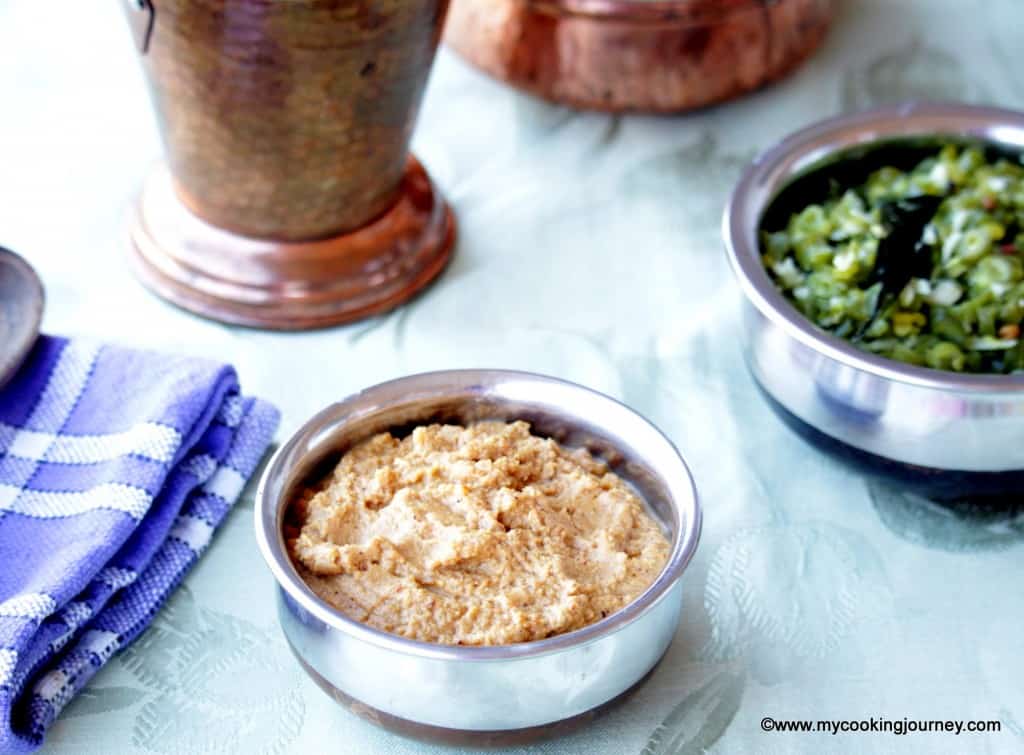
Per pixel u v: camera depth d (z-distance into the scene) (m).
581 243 0.57
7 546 0.45
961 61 0.66
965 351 0.49
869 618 0.46
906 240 0.51
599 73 0.60
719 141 0.62
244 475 0.48
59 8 0.67
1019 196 0.52
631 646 0.41
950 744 0.43
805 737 0.43
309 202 0.52
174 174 0.54
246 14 0.47
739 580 0.46
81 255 0.56
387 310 0.54
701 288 0.56
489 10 0.60
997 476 0.47
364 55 0.49
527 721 0.41
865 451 0.47
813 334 0.46
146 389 0.48
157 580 0.45
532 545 0.43
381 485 0.44
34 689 0.42
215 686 0.44
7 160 0.59
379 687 0.41
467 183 0.59
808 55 0.65
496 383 0.46
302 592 0.40
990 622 0.46
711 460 0.50
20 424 0.48
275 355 0.52
